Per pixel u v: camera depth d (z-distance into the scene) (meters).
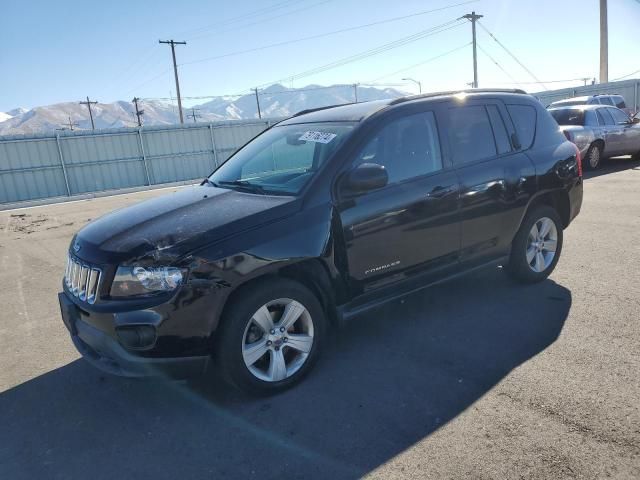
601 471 2.41
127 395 3.49
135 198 19.44
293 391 3.36
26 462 2.82
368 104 4.21
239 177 4.20
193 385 3.54
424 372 3.48
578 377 3.24
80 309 3.20
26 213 16.67
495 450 2.62
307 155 3.83
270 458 2.71
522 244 4.77
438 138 4.11
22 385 3.73
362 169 3.44
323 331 3.52
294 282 3.31
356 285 3.60
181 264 2.92
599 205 8.85
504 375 3.35
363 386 3.36
